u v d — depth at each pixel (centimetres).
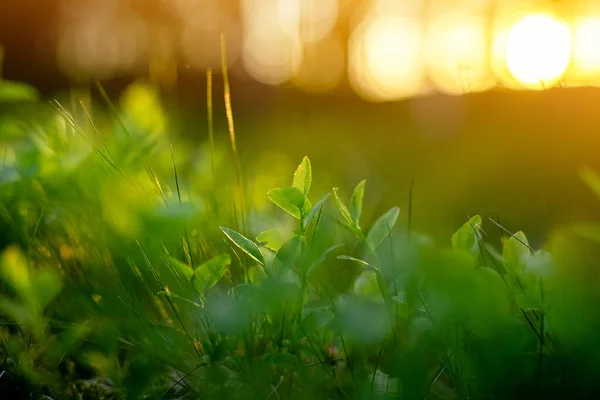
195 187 68
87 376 54
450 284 43
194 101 172
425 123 182
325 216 59
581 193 107
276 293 46
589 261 43
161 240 51
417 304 47
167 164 70
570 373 43
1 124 65
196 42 266
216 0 287
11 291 55
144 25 252
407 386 45
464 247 49
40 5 197
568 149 118
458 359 45
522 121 130
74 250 57
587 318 42
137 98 70
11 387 51
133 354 53
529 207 105
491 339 44
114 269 55
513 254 48
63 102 77
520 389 44
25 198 58
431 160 158
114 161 58
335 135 211
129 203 55
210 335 49
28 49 194
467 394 46
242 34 308
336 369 50
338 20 366
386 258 50
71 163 57
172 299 52
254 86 251
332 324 49
